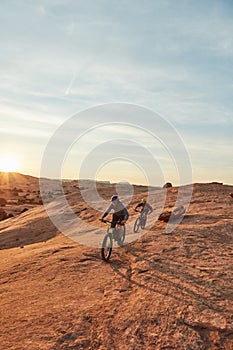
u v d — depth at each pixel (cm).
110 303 642
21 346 496
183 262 886
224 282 726
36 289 755
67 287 753
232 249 1023
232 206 1830
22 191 10638
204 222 1460
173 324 551
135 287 727
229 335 518
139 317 577
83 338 520
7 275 920
